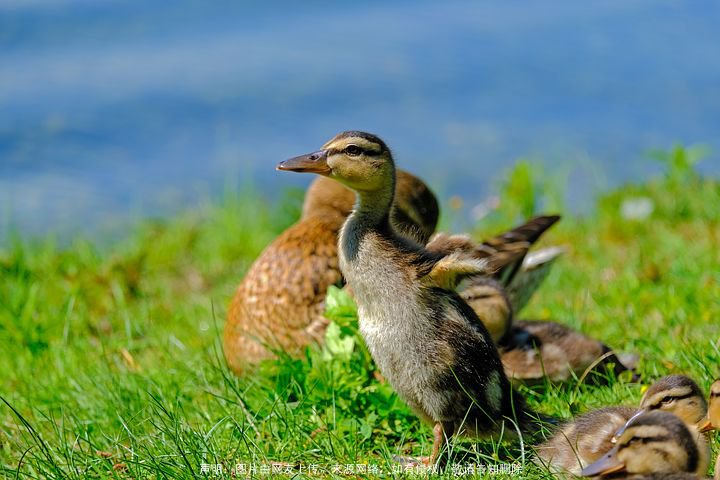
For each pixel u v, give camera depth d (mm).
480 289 9836
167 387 10070
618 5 32812
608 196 16906
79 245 17047
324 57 27828
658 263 13367
